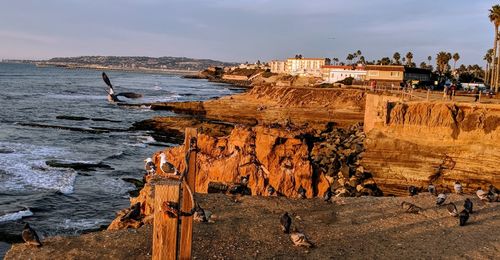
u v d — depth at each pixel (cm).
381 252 1695
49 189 3850
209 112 8644
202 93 15988
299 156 3347
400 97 4547
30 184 3959
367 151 3959
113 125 7719
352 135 4738
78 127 7294
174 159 3453
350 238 1838
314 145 4019
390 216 2139
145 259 1540
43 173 4334
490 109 3731
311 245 1714
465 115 3772
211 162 3438
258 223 1939
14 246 1612
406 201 2394
